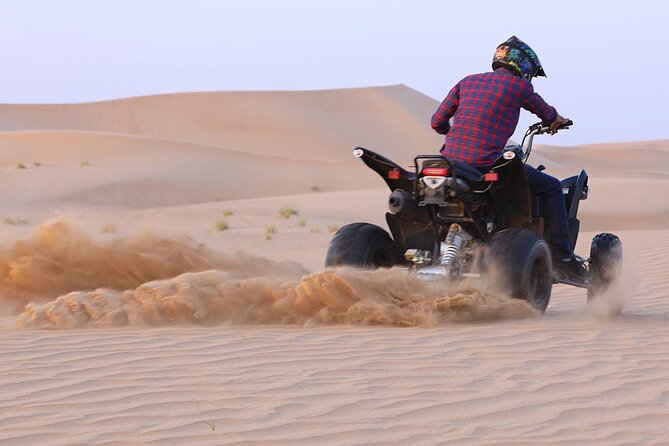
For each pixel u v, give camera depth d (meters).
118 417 8.94
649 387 10.38
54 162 143.62
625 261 27.31
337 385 10.18
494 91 15.53
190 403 9.43
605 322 15.67
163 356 11.52
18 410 9.17
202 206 90.69
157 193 129.25
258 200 97.56
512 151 14.68
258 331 13.52
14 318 15.41
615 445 8.31
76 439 8.30
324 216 79.38
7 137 161.50
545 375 10.85
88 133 165.00
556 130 16.02
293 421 8.85
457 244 15.29
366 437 8.42
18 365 10.99
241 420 8.87
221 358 11.44
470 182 15.06
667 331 14.48
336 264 15.72
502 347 12.45
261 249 45.16
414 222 15.58
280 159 165.75
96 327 14.12
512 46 15.95
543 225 15.78
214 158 156.50
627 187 105.94
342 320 14.42
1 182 121.19
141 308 14.41
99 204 118.56
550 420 9.05
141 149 155.88
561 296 21.61
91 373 10.63
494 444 8.28
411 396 9.78
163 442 8.23
